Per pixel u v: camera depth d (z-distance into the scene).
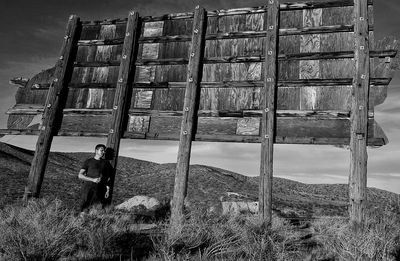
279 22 9.75
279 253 4.73
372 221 6.90
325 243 5.71
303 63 9.23
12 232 4.46
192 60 10.07
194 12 10.55
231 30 10.27
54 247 4.35
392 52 8.30
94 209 7.05
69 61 11.57
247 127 9.29
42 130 10.84
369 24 8.78
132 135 10.20
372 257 4.36
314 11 9.55
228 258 4.57
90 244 4.80
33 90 11.98
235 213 7.41
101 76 11.29
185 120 9.56
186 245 4.94
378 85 8.30
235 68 9.88
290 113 8.88
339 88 8.80
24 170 31.70
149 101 10.53
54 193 20.56
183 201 8.82
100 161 8.31
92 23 11.82
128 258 4.51
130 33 11.06
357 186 7.51
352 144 7.92
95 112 10.85
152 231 6.51
